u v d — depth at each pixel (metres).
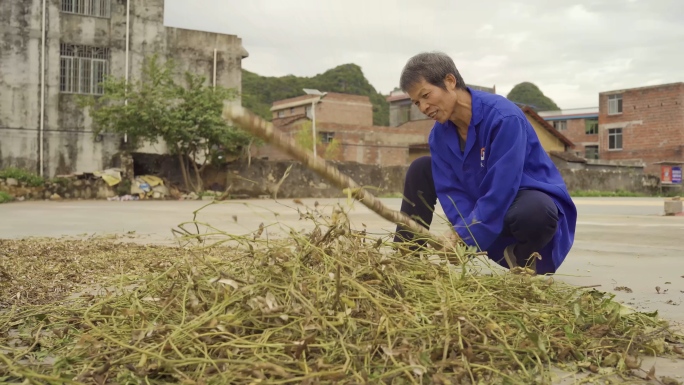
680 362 1.91
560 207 2.77
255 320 1.78
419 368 1.49
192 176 22.28
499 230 2.65
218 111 21.03
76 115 22.03
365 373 1.48
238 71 25.19
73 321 2.22
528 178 2.78
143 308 2.04
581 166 35.53
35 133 21.53
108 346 1.74
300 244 2.11
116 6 22.56
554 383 1.67
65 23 21.81
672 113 38.22
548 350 1.83
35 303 2.77
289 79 69.75
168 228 7.76
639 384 1.67
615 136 40.78
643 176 33.31
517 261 2.80
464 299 1.99
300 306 1.77
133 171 20.73
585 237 6.59
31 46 21.39
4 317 2.33
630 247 5.56
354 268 2.02
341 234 2.09
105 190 19.97
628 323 2.20
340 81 71.50
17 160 21.34
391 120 46.78
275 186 2.12
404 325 1.81
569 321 2.05
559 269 4.10
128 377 1.58
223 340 1.73
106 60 22.56
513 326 1.94
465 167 2.87
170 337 1.65
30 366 1.76
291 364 1.59
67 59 22.00
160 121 20.31
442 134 2.95
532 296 2.23
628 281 3.57
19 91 21.30
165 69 21.84
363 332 1.76
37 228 7.87
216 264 2.17
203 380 1.48
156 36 23.45
